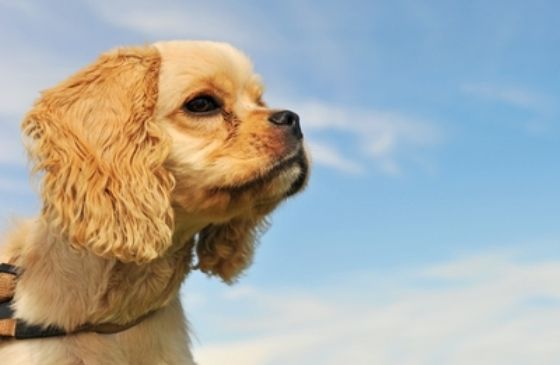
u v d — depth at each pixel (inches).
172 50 44.2
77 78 43.5
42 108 43.0
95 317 41.5
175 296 43.7
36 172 42.4
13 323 41.4
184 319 44.5
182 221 43.3
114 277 41.6
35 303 41.5
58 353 41.2
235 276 46.4
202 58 43.9
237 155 42.6
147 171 42.3
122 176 42.3
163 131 42.9
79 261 41.5
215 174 42.5
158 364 42.6
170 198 42.9
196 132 43.1
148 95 43.2
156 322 42.8
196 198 42.9
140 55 43.9
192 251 44.5
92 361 41.4
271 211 44.4
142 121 42.9
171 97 43.3
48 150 42.3
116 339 41.9
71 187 41.8
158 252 41.9
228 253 45.8
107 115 42.9
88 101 43.1
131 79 43.3
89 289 41.4
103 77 43.4
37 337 41.4
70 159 42.1
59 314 41.4
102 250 41.4
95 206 41.8
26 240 43.0
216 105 43.7
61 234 41.7
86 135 42.6
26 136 42.8
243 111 43.9
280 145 42.9
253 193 42.9
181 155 42.9
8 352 41.3
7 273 42.5
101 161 42.3
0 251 43.6
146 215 42.0
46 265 41.8
